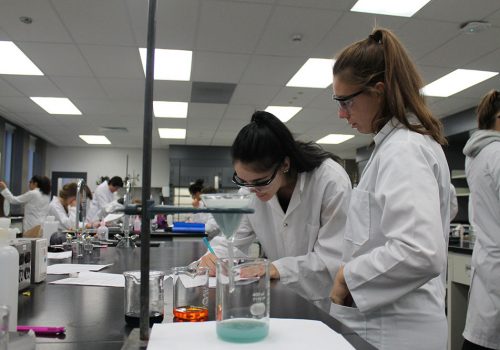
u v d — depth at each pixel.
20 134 7.61
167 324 0.71
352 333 0.72
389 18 3.24
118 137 8.53
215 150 9.48
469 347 1.92
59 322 0.81
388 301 0.84
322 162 1.34
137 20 3.29
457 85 4.87
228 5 3.04
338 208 1.28
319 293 1.25
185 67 4.38
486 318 1.82
